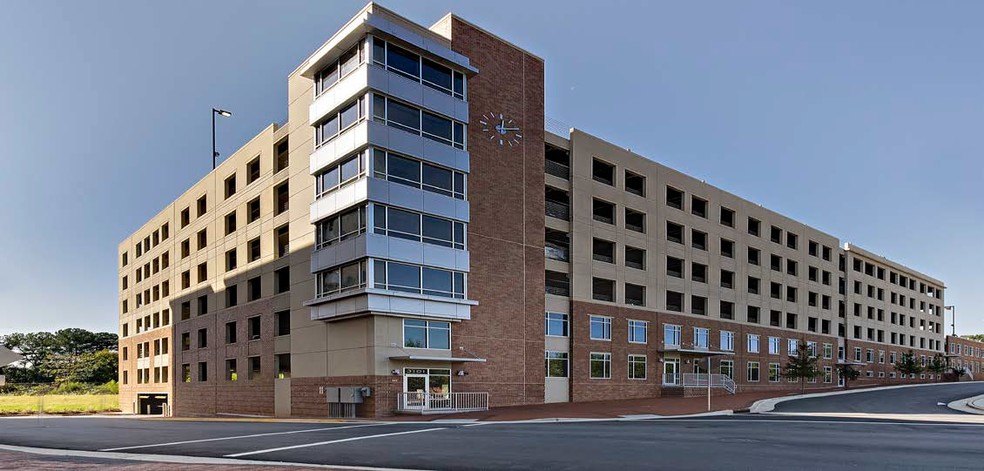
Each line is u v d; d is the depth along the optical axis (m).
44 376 119.81
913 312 95.44
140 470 12.38
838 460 13.53
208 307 50.72
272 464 13.42
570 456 14.33
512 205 39.62
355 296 32.91
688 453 14.77
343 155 34.38
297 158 39.53
